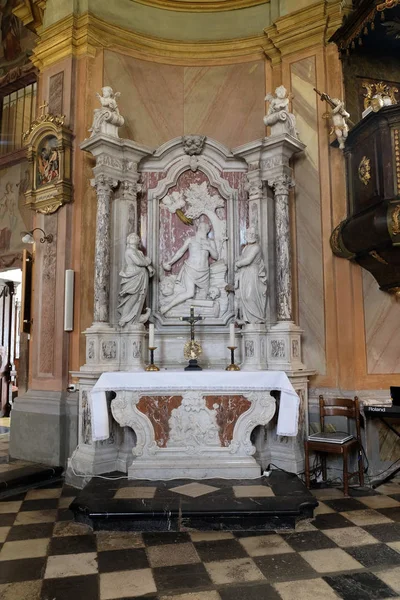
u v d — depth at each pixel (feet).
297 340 17.75
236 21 21.86
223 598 9.22
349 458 16.79
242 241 19.85
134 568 10.43
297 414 15.24
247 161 19.26
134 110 20.77
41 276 20.26
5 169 26.68
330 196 18.34
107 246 18.33
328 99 17.51
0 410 32.71
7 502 15.03
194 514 12.43
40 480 17.26
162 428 15.92
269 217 19.08
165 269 19.80
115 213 19.04
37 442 19.13
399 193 15.35
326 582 9.78
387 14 16.92
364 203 16.67
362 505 14.21
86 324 19.01
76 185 19.75
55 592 9.48
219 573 10.17
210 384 15.81
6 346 33.55
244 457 15.69
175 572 10.24
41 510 14.25
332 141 18.34
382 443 16.92
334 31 19.08
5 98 28.27
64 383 19.08
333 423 17.39
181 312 19.44
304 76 19.49
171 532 12.39
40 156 20.65
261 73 21.13
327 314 18.04
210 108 21.39
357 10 16.84
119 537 12.11
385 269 16.92
